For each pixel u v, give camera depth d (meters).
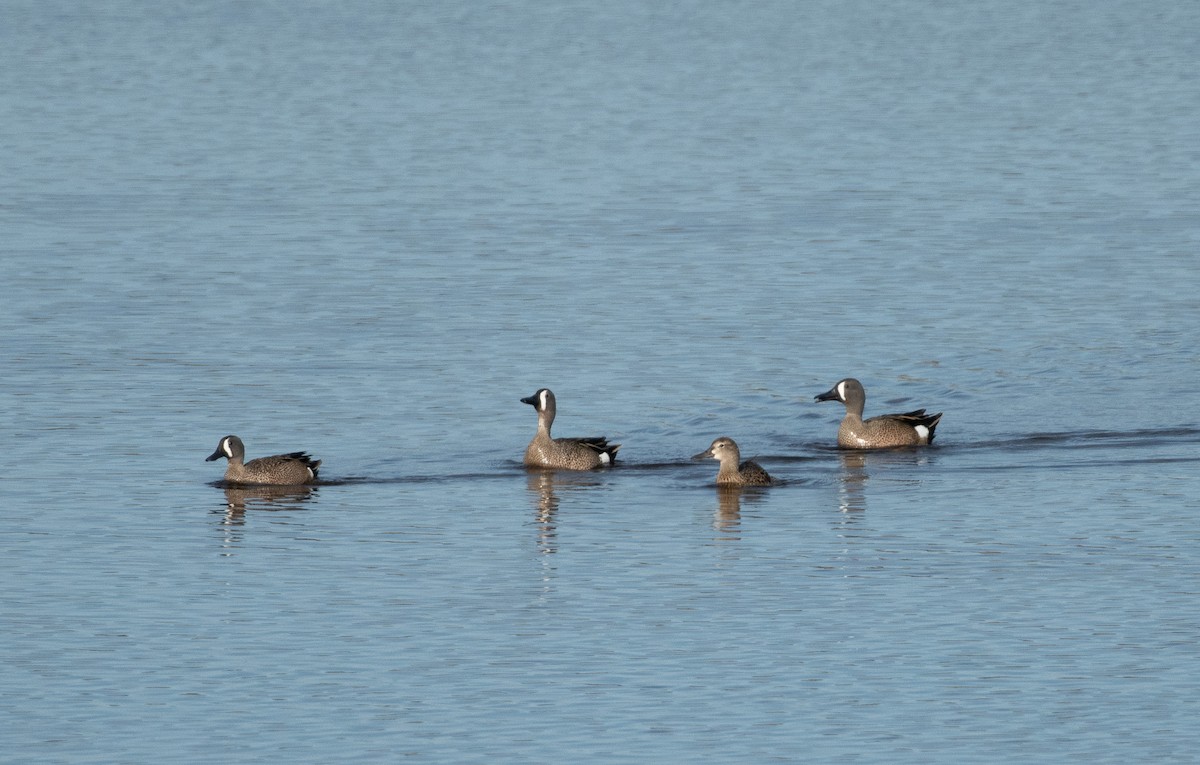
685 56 103.81
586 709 21.80
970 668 22.94
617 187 64.25
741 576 26.66
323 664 23.25
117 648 23.83
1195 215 58.09
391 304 46.41
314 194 62.66
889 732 21.06
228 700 22.11
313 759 20.48
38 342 42.12
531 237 55.19
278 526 29.38
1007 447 34.75
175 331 43.41
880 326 44.22
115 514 29.98
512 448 34.56
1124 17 120.12
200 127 78.56
